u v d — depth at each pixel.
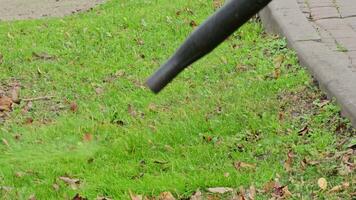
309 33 6.27
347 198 3.84
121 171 4.45
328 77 5.15
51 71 6.63
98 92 6.02
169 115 5.21
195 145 4.68
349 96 4.78
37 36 7.70
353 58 5.91
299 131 4.67
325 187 3.95
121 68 6.62
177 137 4.79
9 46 7.39
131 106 5.57
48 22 8.27
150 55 6.93
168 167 4.45
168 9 8.13
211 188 4.07
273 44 6.40
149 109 5.39
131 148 4.75
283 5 7.05
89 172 4.50
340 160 4.23
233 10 1.50
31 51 7.16
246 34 6.96
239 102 5.24
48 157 4.82
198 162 4.45
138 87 6.02
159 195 4.09
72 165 4.63
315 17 7.08
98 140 5.02
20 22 8.38
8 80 6.45
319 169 4.14
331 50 6.09
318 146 4.42
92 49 7.20
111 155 4.71
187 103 5.41
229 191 4.02
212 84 5.80
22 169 4.62
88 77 6.45
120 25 7.77
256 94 5.38
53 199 4.19
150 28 7.62
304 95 5.22
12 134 5.21
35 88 6.23
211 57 6.39
